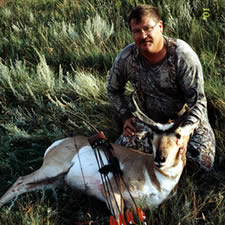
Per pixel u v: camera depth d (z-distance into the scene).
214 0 4.27
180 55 2.38
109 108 3.22
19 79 3.74
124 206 2.32
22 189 2.48
